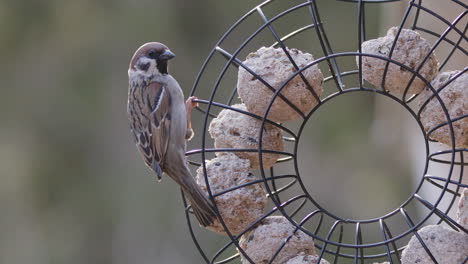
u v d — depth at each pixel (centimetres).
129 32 1644
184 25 1669
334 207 1497
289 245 633
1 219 1622
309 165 1545
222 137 657
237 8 1656
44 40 1667
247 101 641
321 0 1557
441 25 911
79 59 1655
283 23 1593
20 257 1602
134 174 1605
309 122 1560
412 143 1177
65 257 1594
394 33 643
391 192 1454
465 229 606
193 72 1641
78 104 1642
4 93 1647
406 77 634
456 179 884
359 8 613
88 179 1623
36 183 1633
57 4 1666
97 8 1667
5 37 1661
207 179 629
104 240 1588
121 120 1634
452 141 593
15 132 1638
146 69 736
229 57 646
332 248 1092
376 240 1428
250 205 639
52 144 1641
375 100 1370
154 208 1566
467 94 624
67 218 1614
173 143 707
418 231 624
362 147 1527
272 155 655
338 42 1530
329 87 1444
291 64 631
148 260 1538
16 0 1659
